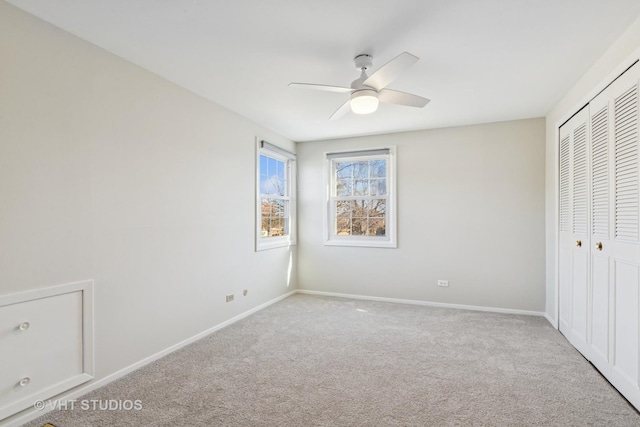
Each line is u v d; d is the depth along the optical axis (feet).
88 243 7.09
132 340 8.05
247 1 5.80
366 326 11.38
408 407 6.49
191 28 6.66
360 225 15.79
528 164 12.78
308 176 16.42
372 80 7.18
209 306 10.62
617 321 7.11
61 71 6.63
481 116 12.51
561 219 10.81
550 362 8.50
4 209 5.77
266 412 6.34
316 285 16.21
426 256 14.23
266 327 11.27
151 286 8.59
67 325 6.71
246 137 12.62
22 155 6.02
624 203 6.83
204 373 7.93
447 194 13.92
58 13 6.13
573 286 9.64
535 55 7.80
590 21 6.43
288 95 10.32
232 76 8.93
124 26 6.57
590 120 8.45
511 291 13.00
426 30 6.74
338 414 6.27
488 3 5.88
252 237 12.94
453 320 12.04
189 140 9.87
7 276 5.80
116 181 7.70
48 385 6.37
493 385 7.34
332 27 6.63
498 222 13.19
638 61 6.28
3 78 5.77
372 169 15.62
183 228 9.62
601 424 5.95
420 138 14.35
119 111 7.79
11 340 5.86
